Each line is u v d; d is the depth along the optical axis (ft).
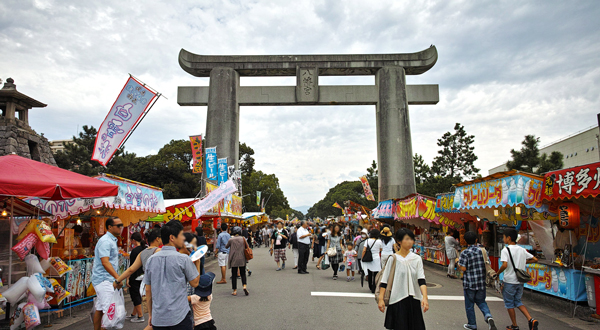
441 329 20.79
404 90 93.97
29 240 20.93
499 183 29.27
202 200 40.88
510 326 20.52
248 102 94.38
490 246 37.96
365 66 94.94
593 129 100.68
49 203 25.43
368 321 22.29
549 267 27.40
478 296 20.18
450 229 45.14
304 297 29.58
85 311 25.91
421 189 104.63
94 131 104.47
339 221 120.57
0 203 22.82
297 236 45.29
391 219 69.56
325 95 94.38
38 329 21.34
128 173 108.27
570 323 22.53
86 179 21.90
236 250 30.60
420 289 15.56
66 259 26.14
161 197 36.29
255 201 211.41
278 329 20.59
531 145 76.59
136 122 31.91
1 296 19.53
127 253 33.50
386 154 91.61
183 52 94.07
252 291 32.40
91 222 33.01
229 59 94.68
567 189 23.76
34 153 69.56
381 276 15.89
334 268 39.68
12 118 66.44
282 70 96.27
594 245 28.12
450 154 112.68
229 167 81.66
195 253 16.44
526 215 30.71
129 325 21.97
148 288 13.79
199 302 16.85
